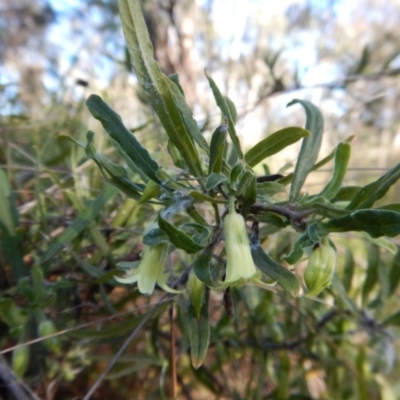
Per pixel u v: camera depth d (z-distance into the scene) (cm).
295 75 26
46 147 22
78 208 15
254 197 9
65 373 16
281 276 9
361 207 9
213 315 22
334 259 9
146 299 19
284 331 20
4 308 12
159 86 9
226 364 22
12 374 12
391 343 21
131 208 15
